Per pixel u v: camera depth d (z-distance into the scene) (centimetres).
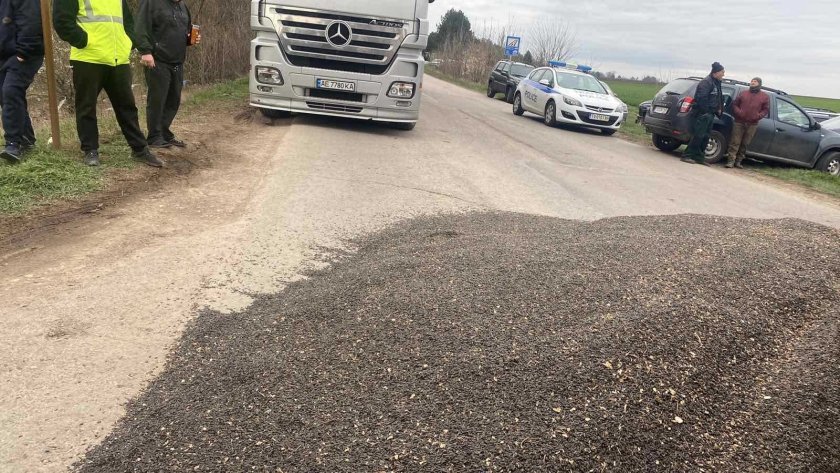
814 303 338
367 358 275
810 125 1264
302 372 268
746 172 1196
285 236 499
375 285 360
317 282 395
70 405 255
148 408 250
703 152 1243
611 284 335
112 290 368
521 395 242
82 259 414
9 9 576
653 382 252
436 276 364
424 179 772
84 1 578
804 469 236
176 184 634
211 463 215
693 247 407
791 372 278
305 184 680
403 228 534
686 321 291
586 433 224
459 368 259
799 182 1110
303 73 1029
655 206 752
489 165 926
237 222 527
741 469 230
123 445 227
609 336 273
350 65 1048
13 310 333
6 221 475
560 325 290
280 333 307
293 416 238
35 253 418
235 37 1911
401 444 220
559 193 771
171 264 418
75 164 618
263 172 725
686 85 1270
